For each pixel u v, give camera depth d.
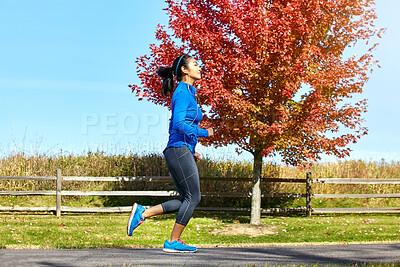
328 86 10.02
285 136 10.27
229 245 6.43
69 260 3.40
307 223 11.16
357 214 13.55
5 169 14.50
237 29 9.66
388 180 13.19
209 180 13.23
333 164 16.30
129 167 15.23
